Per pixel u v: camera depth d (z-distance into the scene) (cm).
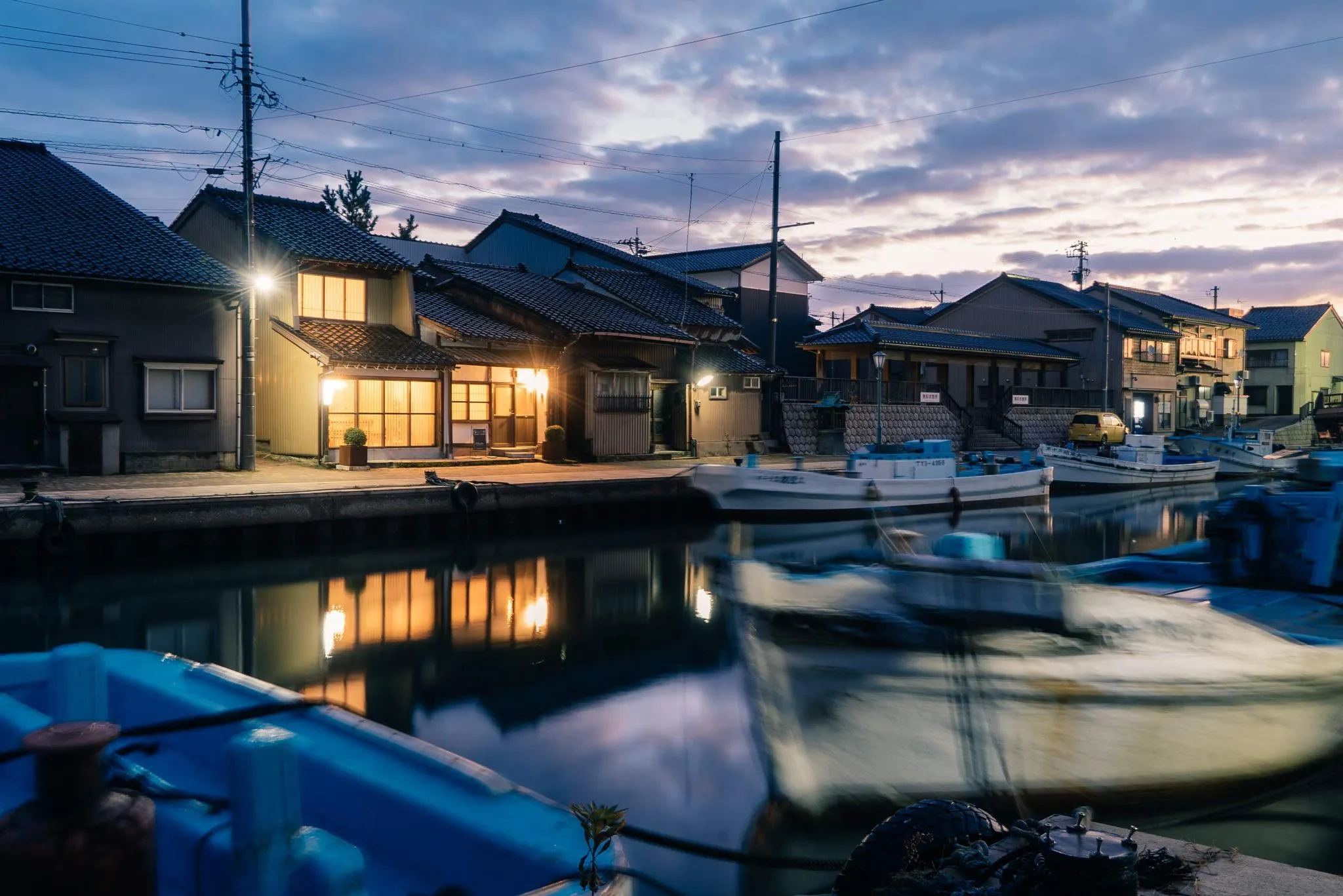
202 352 2328
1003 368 5016
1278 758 567
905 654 521
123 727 483
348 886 262
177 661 520
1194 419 5962
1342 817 577
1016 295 5472
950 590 530
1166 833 553
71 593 1422
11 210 2245
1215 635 575
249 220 2252
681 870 556
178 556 1680
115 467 2172
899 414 4062
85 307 2161
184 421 2300
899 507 2558
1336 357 7206
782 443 3709
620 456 3053
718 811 655
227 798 315
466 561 1816
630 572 1752
